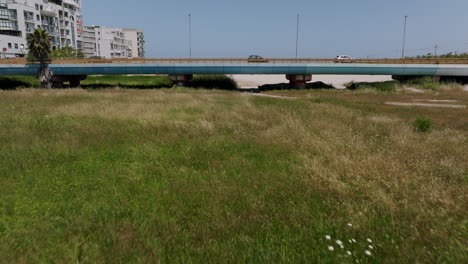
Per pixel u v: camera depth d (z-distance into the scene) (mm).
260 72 43125
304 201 5223
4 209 4883
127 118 13727
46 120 12930
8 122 12438
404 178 6074
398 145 9070
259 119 14422
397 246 3758
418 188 5605
